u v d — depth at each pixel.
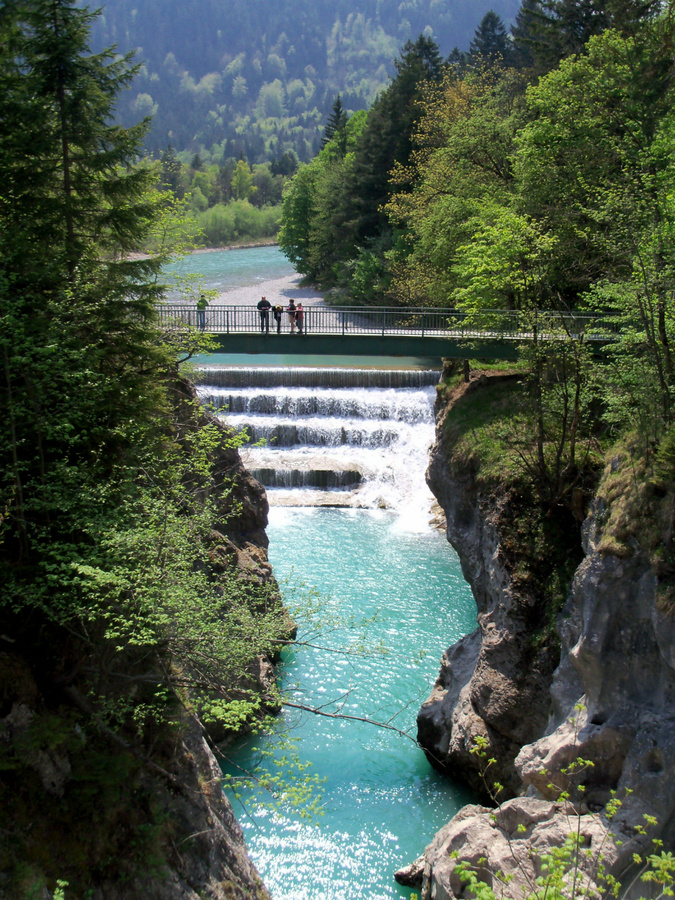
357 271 72.94
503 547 22.48
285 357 59.69
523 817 14.98
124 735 14.54
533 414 25.73
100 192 17.91
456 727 21.34
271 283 94.25
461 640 24.44
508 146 43.06
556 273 30.36
